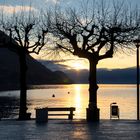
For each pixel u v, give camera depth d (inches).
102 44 1546.5
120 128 1213.7
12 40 1729.8
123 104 4503.0
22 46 1637.6
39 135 1029.2
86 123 1411.2
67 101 5570.9
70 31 1583.4
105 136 1002.7
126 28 1605.6
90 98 1539.1
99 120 1553.9
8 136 1009.5
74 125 1331.2
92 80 1537.9
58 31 1627.7
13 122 1480.1
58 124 1369.3
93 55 1535.4
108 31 1537.9
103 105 4281.5
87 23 1582.2
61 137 983.6
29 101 5521.7
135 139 943.0
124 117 2534.5
